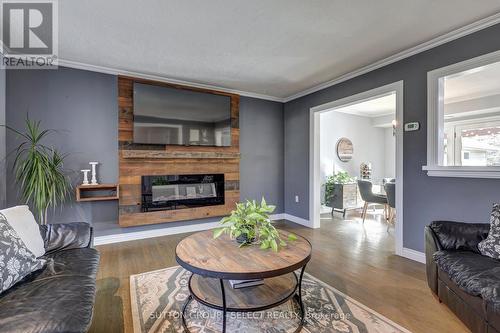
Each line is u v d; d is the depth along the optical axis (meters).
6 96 2.87
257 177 4.71
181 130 3.80
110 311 1.88
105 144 3.39
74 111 3.21
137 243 3.45
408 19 2.28
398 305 1.97
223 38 2.62
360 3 2.06
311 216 4.36
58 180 2.82
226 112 4.21
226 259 1.66
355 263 2.78
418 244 2.82
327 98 4.04
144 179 3.55
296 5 2.08
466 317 1.64
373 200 4.67
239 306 1.55
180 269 2.61
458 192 2.49
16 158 2.86
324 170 5.80
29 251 1.60
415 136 2.83
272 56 3.04
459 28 2.42
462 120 5.49
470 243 1.99
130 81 3.50
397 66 3.01
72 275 1.57
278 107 4.94
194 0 2.00
